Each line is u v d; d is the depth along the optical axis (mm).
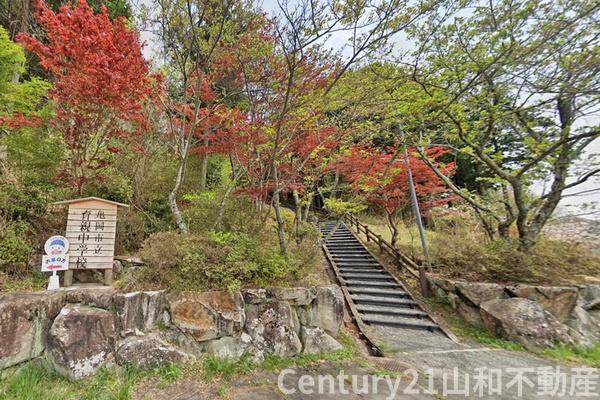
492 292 5754
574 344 4766
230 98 6301
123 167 5965
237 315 3744
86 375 2975
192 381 3166
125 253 4727
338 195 8617
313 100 4883
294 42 3971
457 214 10219
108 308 3342
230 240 4375
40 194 4438
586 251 6672
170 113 5457
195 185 7785
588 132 5738
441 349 4695
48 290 3426
